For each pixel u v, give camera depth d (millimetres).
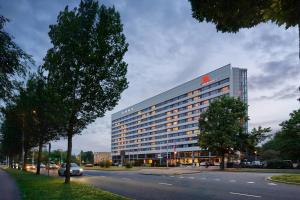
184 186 21656
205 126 57875
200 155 137625
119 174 42562
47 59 21500
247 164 64938
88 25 20750
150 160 178750
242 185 22188
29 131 37875
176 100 158375
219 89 129375
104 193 15375
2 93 11188
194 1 6598
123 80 21734
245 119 58281
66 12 21109
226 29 6887
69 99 21094
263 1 6020
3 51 10469
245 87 142625
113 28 21031
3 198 14156
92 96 21094
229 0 6215
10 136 48594
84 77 20641
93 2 21078
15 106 12508
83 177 34625
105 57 21047
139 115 195250
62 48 20828
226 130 56031
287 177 26906
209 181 26656
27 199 13461
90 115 21703
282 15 5637
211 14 6645
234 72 140750
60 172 39375
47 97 21750
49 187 18734
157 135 173625
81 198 13414
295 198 14570
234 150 58531
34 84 26969
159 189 19594
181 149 151125
